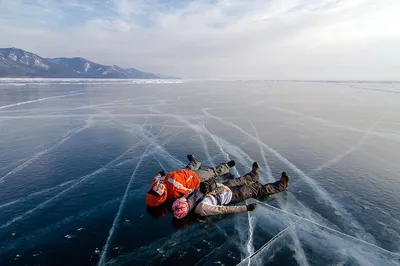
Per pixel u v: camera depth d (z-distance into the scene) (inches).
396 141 416.8
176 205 198.2
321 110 746.2
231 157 336.8
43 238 173.2
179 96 1101.1
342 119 600.4
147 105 787.4
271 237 179.0
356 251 165.9
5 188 241.9
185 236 178.2
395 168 302.8
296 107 809.5
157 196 209.2
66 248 163.9
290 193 241.0
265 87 2032.5
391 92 1486.2
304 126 524.4
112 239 173.2
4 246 165.3
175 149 366.0
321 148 377.1
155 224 191.2
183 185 225.0
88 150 353.7
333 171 292.8
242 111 712.4
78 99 882.1
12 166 294.0
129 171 286.8
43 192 235.9
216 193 213.2
